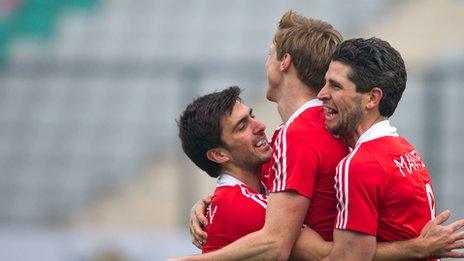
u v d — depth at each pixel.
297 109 13.85
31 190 52.69
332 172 13.27
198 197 43.34
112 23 60.38
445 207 41.06
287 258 13.04
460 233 12.65
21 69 52.88
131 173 51.88
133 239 39.69
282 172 13.16
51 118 55.03
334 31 14.08
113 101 54.56
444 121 41.97
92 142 53.72
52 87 55.88
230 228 13.80
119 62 48.59
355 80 12.88
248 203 13.76
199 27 58.56
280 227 13.00
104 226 49.41
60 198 52.03
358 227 12.59
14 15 61.78
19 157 54.19
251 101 48.97
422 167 13.50
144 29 59.38
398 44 51.41
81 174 52.72
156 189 50.56
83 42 59.69
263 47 56.28
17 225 49.59
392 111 13.16
